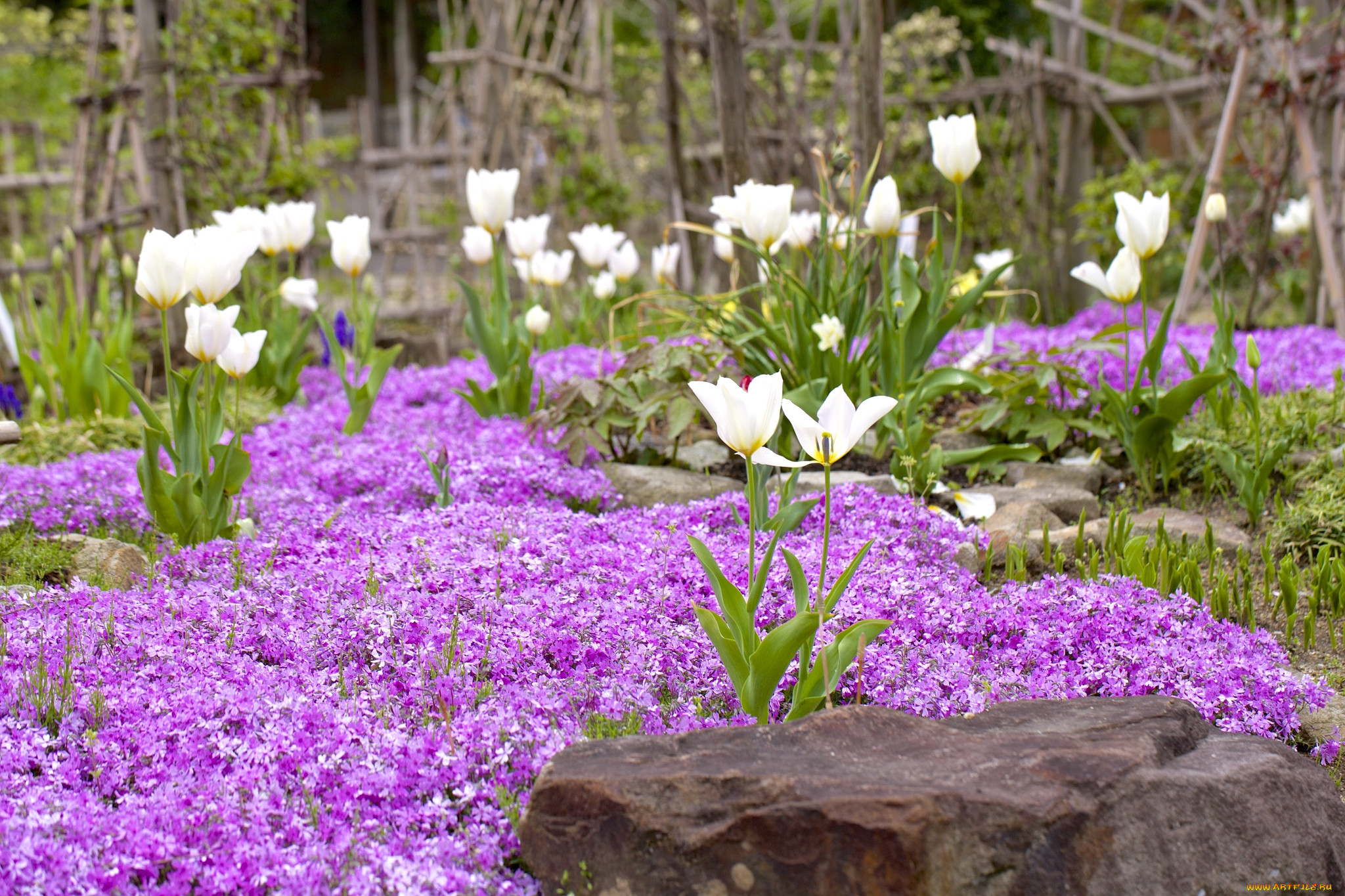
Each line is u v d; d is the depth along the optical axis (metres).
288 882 1.72
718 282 8.75
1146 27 14.50
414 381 5.81
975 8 16.55
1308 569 3.19
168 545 3.17
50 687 2.29
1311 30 6.56
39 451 4.61
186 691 2.22
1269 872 1.74
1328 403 4.43
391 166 11.71
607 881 1.76
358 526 3.20
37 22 13.73
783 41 8.67
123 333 5.30
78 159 7.09
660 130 10.51
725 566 2.79
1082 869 1.65
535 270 5.90
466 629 2.46
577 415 4.07
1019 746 1.84
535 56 9.61
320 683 2.32
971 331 6.27
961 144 3.96
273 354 5.67
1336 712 2.42
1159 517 3.18
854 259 4.42
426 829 1.92
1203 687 2.31
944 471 4.12
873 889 1.63
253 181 7.20
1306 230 6.59
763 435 1.99
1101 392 4.21
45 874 1.68
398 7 15.93
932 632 2.57
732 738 1.91
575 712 2.24
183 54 6.55
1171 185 8.07
